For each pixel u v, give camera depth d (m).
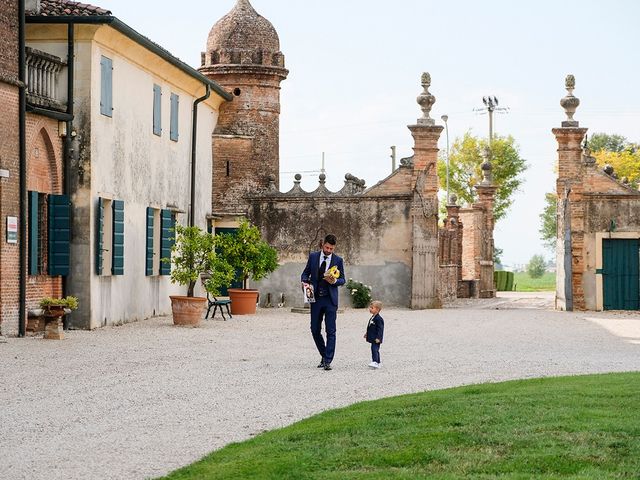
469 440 11.36
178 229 29.55
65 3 27.66
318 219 40.38
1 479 10.29
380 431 12.05
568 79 40.09
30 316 24.67
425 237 39.72
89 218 26.72
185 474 10.32
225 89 45.53
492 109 87.81
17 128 23.98
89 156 26.77
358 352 22.20
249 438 12.30
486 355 21.86
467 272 57.50
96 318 27.16
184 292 36.19
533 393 14.45
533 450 10.84
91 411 14.12
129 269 30.12
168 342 23.72
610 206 39.50
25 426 13.02
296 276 40.44
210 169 41.09
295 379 17.50
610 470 10.08
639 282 39.34
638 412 12.73
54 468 10.76
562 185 39.69
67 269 26.17
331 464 10.53
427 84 40.22
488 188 55.81
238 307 35.09
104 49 27.77
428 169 39.84
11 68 23.75
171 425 13.16
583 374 17.98
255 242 33.84
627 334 28.17
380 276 40.12
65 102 26.78
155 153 33.03
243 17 46.16
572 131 39.59
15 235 23.91
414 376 18.02
